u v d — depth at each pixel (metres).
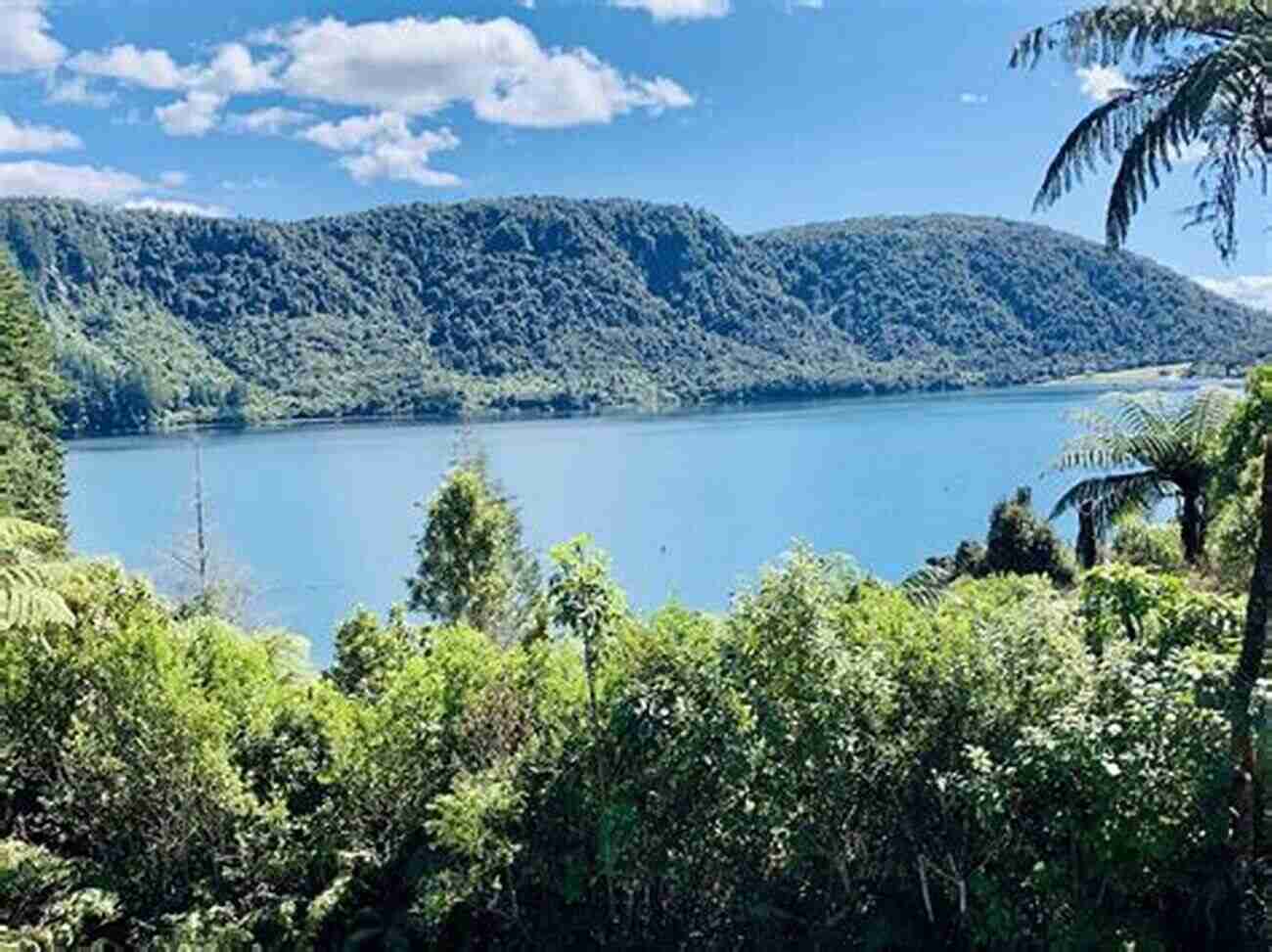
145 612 8.01
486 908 6.37
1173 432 11.35
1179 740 5.06
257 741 7.55
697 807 6.00
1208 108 4.96
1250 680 5.02
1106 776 4.97
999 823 5.37
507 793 6.34
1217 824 5.00
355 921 6.73
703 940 6.03
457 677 7.03
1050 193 5.58
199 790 7.12
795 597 5.89
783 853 5.99
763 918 5.91
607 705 6.17
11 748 7.65
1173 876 5.12
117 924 7.11
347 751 7.16
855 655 5.88
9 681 7.66
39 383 30.81
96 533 52.56
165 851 7.15
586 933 6.27
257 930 6.76
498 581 17.27
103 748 7.28
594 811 6.19
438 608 17.50
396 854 6.90
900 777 5.78
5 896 6.97
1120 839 5.00
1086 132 5.40
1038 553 18.72
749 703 5.84
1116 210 5.23
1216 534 9.68
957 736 5.65
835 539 57.56
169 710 7.19
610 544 57.62
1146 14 5.23
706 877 6.07
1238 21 5.10
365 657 10.22
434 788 6.91
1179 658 5.57
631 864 6.10
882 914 5.78
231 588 28.16
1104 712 5.38
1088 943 5.09
